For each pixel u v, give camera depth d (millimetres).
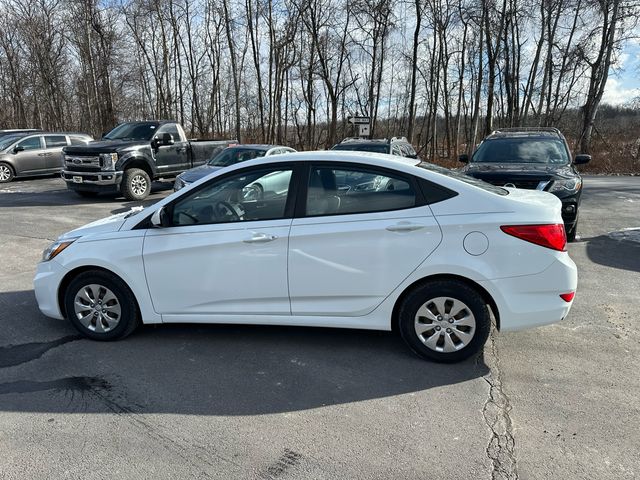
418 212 3670
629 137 27219
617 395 3361
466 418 3094
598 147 25875
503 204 3627
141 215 4129
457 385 3502
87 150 12188
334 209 3797
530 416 3115
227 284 3945
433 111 30641
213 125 34656
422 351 3816
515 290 3586
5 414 3133
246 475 2578
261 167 3936
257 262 3861
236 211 3959
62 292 4312
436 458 2709
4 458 2705
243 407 3230
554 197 4082
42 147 17562
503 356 3957
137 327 4340
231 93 35062
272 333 4391
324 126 32875
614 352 4027
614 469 2615
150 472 2598
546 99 31656
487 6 25016
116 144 12516
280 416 3127
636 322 4676
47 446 2814
